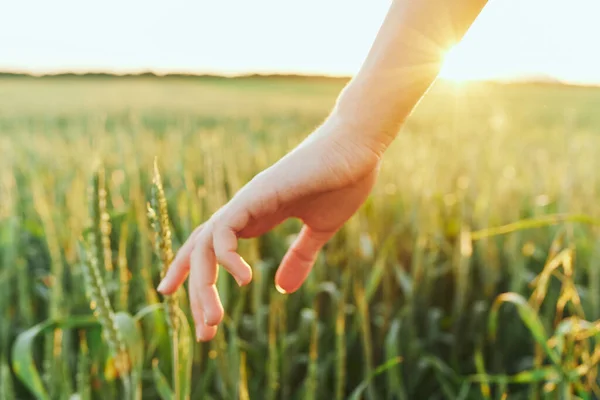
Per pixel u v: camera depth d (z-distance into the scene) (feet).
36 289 4.31
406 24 1.40
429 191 4.94
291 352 3.71
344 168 1.39
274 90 59.67
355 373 3.83
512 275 4.61
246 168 6.84
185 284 2.88
